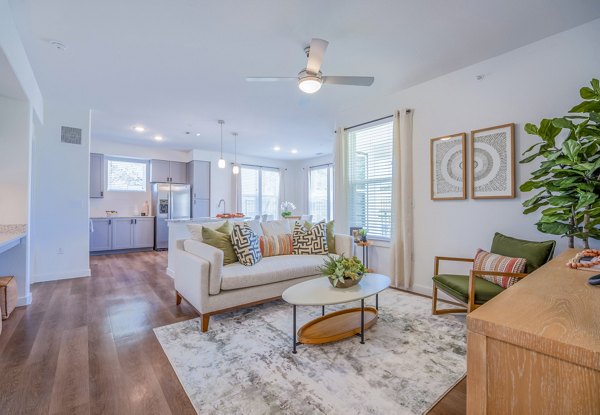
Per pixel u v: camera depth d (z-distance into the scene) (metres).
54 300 3.29
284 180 9.09
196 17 2.24
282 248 3.67
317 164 8.54
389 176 3.98
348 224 4.46
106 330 2.51
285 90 3.67
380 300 3.28
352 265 2.42
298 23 2.33
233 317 2.80
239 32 2.45
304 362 2.00
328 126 5.34
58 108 4.13
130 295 3.49
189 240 3.16
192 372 1.88
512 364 0.62
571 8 2.19
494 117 2.93
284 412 1.52
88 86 3.54
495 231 2.94
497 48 2.76
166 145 6.95
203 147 7.18
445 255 3.31
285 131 5.68
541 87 2.64
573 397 0.55
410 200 3.59
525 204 2.38
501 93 2.88
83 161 4.32
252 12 2.19
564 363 0.56
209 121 5.03
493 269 2.46
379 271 4.07
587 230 2.06
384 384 1.76
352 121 4.39
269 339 2.34
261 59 2.90
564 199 2.05
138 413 1.52
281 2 2.08
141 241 6.93
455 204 3.23
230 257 3.06
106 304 3.17
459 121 3.19
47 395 1.65
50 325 2.61
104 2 2.06
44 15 2.21
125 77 3.29
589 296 0.87
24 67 2.72
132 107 4.29
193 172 7.31
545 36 2.58
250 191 8.40
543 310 0.74
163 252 6.75
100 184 6.52
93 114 4.62
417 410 1.54
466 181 3.14
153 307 3.08
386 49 2.75
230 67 3.06
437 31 2.47
